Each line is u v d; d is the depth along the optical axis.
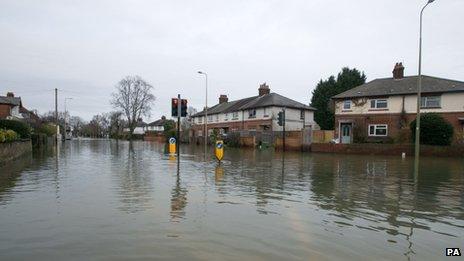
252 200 8.87
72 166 16.97
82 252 5.04
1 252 5.02
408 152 28.06
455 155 26.42
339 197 9.50
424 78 36.66
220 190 10.27
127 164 18.23
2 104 50.66
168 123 76.75
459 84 33.16
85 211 7.47
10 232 5.96
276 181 12.37
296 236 5.92
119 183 11.41
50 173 14.07
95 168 16.08
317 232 6.18
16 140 21.78
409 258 5.01
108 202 8.39
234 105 58.66
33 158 22.14
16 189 10.20
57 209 7.65
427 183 12.33
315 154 29.12
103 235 5.82
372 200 9.15
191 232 6.03
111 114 113.12
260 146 38.59
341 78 54.44
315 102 55.56
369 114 37.31
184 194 9.52
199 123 68.25
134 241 5.53
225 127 58.91
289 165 18.61
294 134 37.94
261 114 49.44
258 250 5.20
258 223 6.68
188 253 5.03
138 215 7.15
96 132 130.00
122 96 75.56
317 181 12.52
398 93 35.12
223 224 6.56
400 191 10.59
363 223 6.85
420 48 19.42
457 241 5.82
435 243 5.70
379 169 17.11
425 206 8.50
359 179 13.21
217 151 19.22
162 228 6.24
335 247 5.41
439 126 28.64
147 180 12.12
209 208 7.88
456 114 32.09
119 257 4.86
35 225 6.39
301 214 7.48
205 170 15.53
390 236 6.03
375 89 37.94
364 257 5.02
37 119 73.75
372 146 29.41
